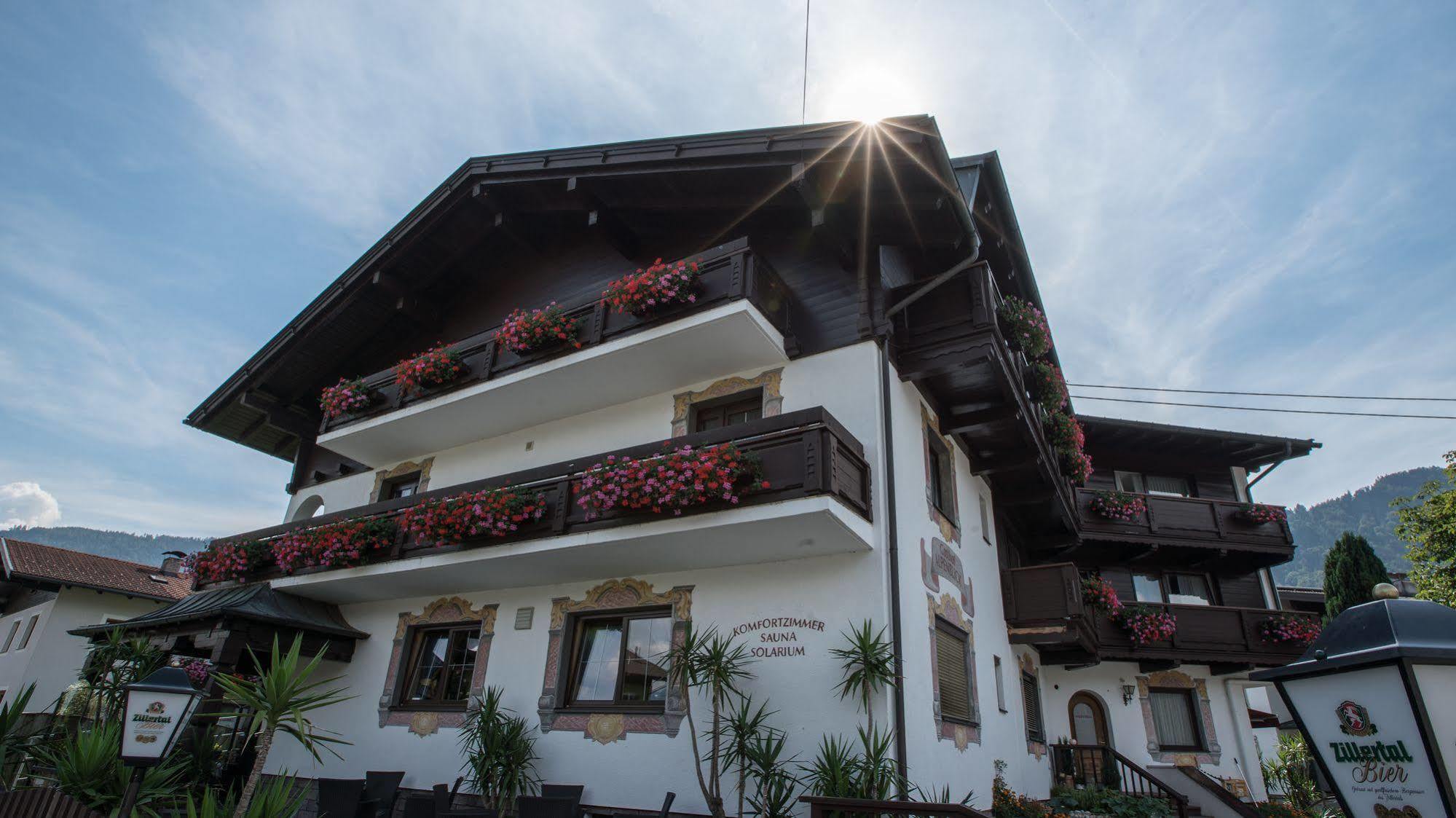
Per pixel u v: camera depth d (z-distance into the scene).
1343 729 2.37
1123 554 18.97
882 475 8.99
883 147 8.99
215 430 16.81
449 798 9.55
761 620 9.02
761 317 9.78
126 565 26.81
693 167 10.62
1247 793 16.17
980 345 9.85
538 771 9.72
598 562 9.85
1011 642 13.13
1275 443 19.50
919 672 8.76
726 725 8.52
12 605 26.67
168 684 5.80
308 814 11.32
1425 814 2.10
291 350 15.05
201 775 10.20
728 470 8.20
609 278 13.07
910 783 7.92
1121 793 13.02
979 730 10.40
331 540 11.50
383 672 11.99
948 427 11.65
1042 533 16.44
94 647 12.80
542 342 11.24
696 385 11.02
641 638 9.97
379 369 16.06
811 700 8.37
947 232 10.12
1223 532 18.55
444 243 13.91
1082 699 17.17
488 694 10.08
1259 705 23.53
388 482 14.47
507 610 11.21
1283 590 23.56
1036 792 13.16
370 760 11.27
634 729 9.29
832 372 9.85
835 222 10.19
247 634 11.30
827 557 8.92
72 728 9.38
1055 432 13.49
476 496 10.13
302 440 16.59
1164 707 17.14
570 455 11.92
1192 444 19.92
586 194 11.87
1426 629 2.27
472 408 12.23
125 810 5.48
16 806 5.89
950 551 10.73
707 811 8.44
